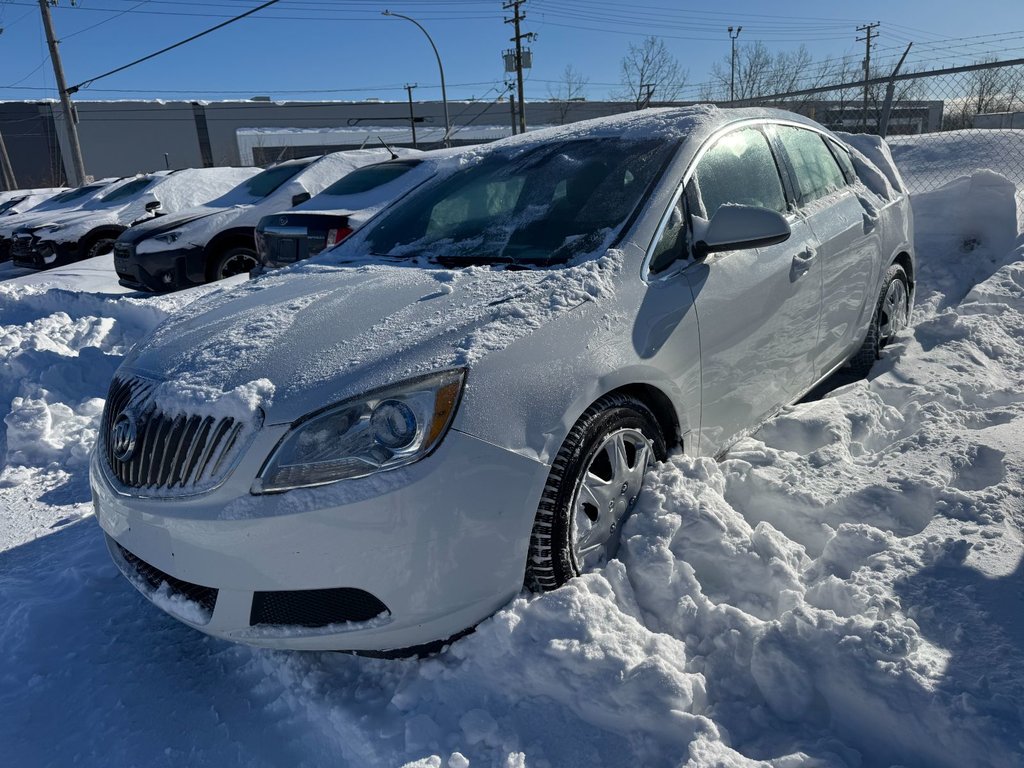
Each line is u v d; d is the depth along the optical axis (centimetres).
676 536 251
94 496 260
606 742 195
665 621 230
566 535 229
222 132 5638
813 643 201
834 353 377
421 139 4909
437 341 227
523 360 225
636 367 249
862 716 187
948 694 178
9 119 5169
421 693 216
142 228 903
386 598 205
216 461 212
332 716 214
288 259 703
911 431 334
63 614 277
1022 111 1262
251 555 204
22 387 530
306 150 4888
